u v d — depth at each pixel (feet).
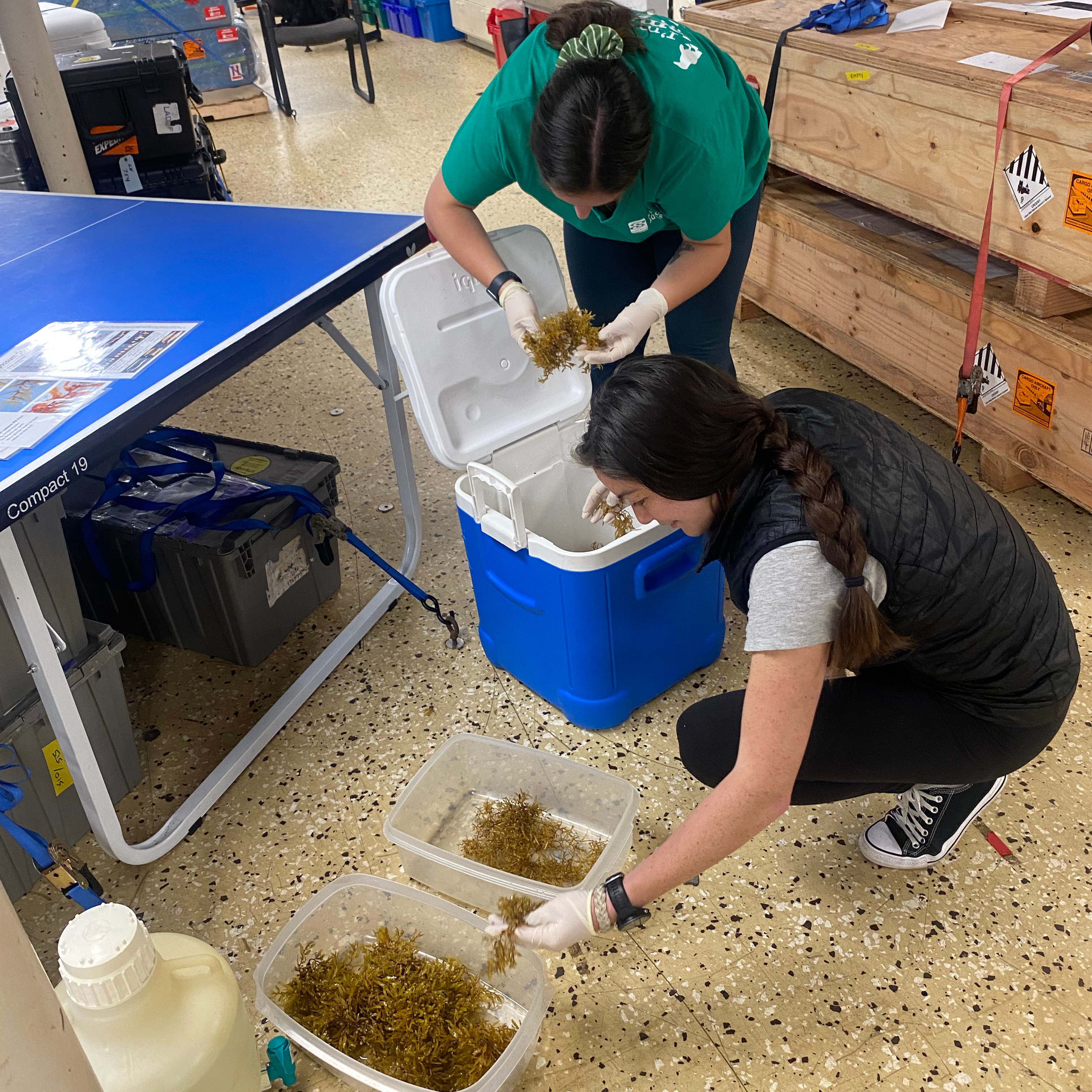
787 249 9.91
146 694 7.32
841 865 5.62
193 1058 3.88
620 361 7.15
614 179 4.76
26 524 5.27
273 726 6.78
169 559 7.05
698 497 3.47
